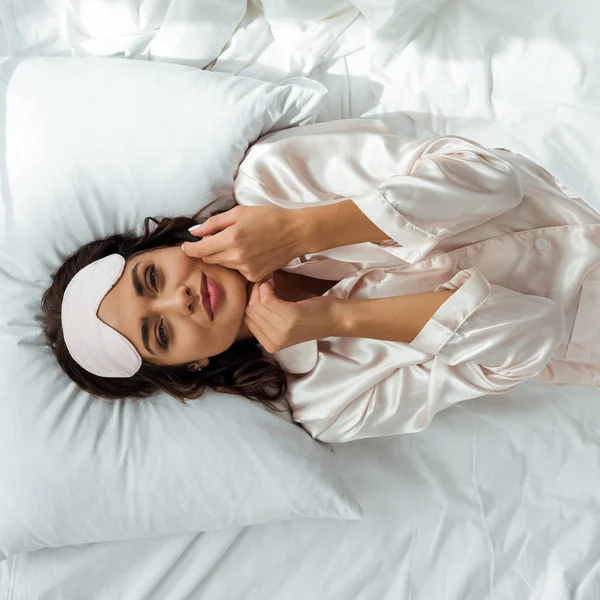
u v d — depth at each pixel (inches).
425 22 44.4
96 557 43.5
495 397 47.3
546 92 41.9
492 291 37.1
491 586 43.3
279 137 43.6
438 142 39.9
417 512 44.9
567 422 46.2
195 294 36.4
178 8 44.6
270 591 44.2
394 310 37.2
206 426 41.4
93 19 45.9
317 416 42.7
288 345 37.0
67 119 41.9
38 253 42.7
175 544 44.0
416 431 42.9
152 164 41.9
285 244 35.7
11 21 45.8
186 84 42.4
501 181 36.6
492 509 44.7
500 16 42.8
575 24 40.6
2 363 42.1
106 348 38.0
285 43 46.8
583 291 41.6
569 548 43.4
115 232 43.4
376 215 35.2
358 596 43.8
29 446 40.8
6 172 42.2
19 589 42.8
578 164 41.2
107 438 41.1
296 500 41.0
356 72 47.8
